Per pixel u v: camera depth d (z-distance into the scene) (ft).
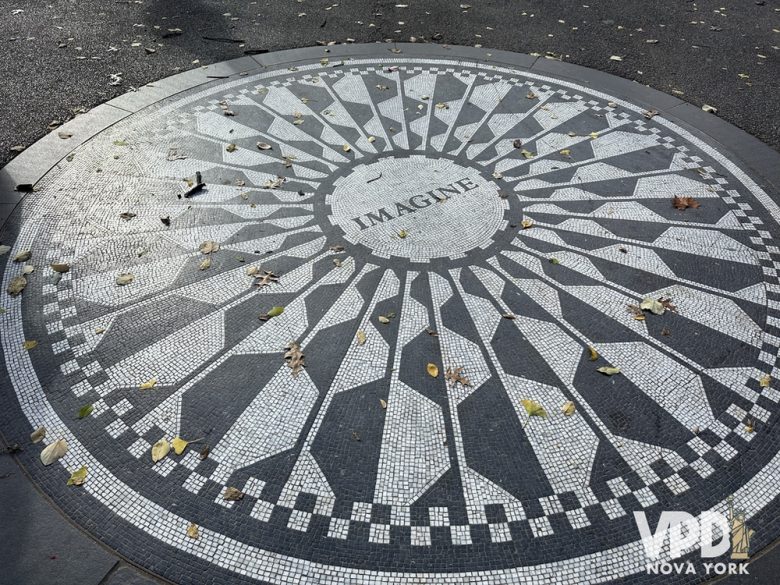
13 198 7.93
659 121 9.66
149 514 5.00
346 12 12.62
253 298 6.79
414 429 5.57
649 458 5.40
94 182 8.27
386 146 9.20
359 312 6.67
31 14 12.16
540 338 6.43
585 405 5.80
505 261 7.32
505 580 4.66
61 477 5.23
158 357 6.16
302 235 7.61
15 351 6.20
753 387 5.96
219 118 9.61
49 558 4.71
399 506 5.05
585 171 8.71
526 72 10.87
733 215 7.97
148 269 7.09
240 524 4.94
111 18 12.12
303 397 5.82
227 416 5.66
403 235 7.61
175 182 8.34
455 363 6.16
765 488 5.21
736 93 10.27
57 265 7.04
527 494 5.14
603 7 13.00
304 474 5.25
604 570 4.72
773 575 4.67
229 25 12.03
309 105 10.02
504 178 8.59
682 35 11.96
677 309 6.73
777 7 13.12
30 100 9.69
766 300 6.83
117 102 9.78
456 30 12.07
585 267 7.25
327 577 4.66
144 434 5.53
